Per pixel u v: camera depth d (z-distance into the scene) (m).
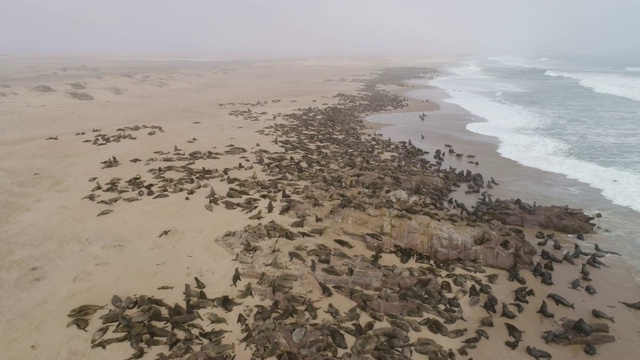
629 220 15.70
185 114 36.69
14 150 23.44
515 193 18.53
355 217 14.04
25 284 11.22
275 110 39.28
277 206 15.47
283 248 12.52
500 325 10.36
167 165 20.98
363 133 29.94
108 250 12.88
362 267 11.72
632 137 27.23
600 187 18.83
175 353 8.82
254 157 22.41
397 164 21.72
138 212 15.35
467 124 33.16
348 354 8.83
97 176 19.34
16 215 15.20
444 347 9.46
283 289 10.80
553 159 23.02
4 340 9.23
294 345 9.01
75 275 11.61
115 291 10.92
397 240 13.19
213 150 24.08
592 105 41.03
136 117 34.94
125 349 9.00
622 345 9.77
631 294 11.61
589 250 13.88
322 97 48.91
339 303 10.60
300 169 19.55
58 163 21.19
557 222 15.23
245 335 9.38
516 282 12.10
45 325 9.70
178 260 12.26
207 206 15.52
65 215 15.19
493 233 13.49
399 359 8.79
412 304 10.62
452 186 19.33
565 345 9.77
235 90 55.94
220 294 10.71
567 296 11.53
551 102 43.75
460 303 11.02
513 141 27.22
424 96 51.00
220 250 12.69
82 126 30.91
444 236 12.97
